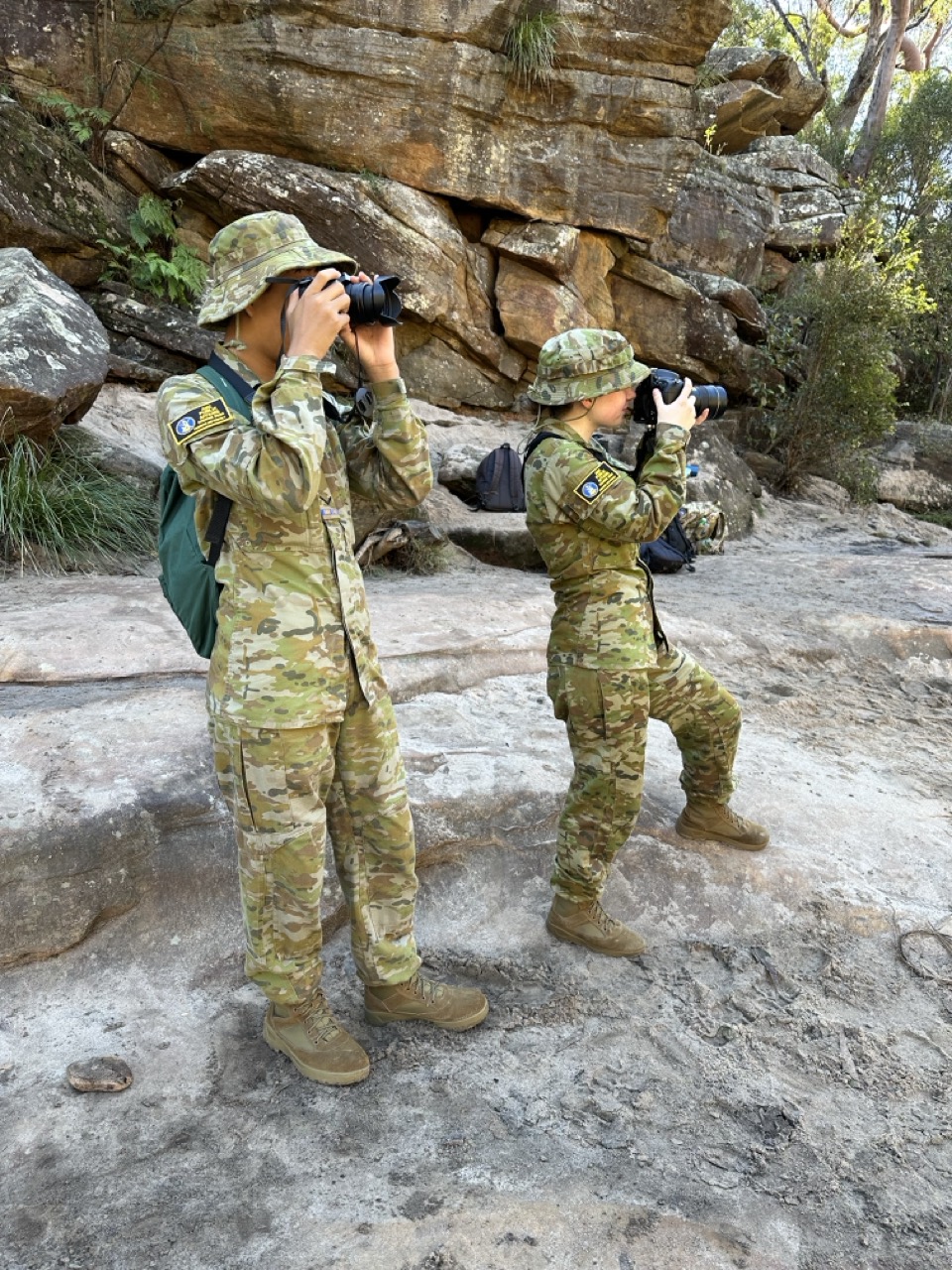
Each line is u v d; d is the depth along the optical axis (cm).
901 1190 214
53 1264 183
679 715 306
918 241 1372
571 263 1070
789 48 2208
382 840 238
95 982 261
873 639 608
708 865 334
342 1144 217
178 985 266
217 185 924
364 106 950
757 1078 250
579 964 293
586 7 969
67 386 590
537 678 479
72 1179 203
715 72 1369
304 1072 234
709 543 923
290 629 202
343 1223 194
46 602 484
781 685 535
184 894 282
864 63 1777
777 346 1247
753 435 1280
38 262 668
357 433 233
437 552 762
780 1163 220
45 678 379
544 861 333
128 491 649
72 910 263
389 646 459
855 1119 237
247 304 198
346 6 912
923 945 313
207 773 305
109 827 272
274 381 191
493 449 978
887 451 1350
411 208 980
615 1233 196
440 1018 257
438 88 956
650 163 1068
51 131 872
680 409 270
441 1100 233
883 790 416
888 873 351
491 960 290
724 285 1224
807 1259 194
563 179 1038
